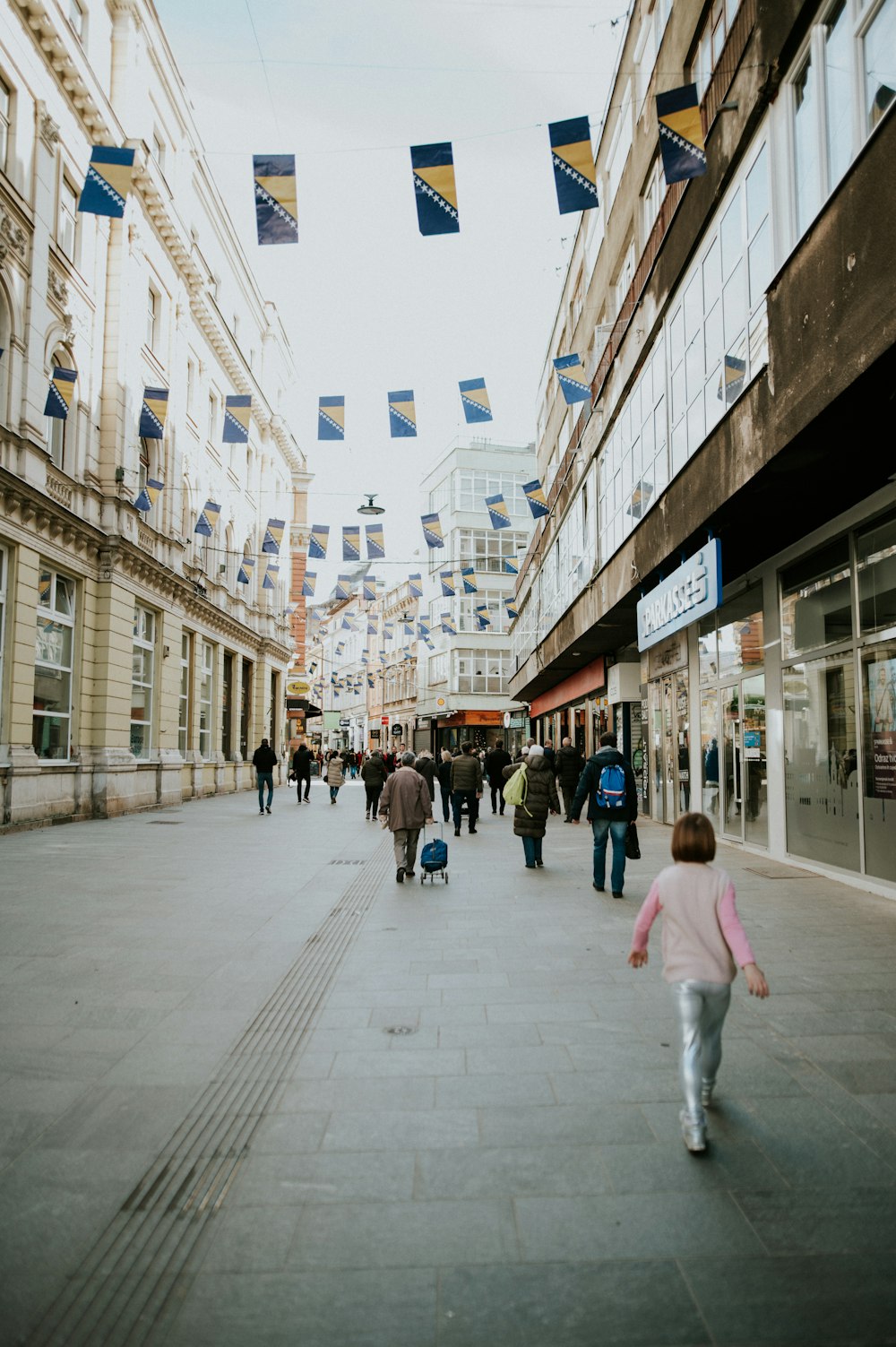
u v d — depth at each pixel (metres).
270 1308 2.57
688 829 3.79
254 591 36.53
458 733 52.09
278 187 7.28
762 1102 3.93
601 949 6.83
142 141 19.91
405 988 5.79
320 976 6.08
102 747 18.73
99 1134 3.68
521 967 6.29
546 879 10.36
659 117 7.11
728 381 8.91
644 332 12.59
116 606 19.23
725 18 9.30
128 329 20.06
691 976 3.63
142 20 20.91
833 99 6.68
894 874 8.18
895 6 5.69
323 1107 3.94
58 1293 2.63
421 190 7.19
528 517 52.12
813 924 7.34
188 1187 3.25
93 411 18.97
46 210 16.27
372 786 18.83
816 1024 4.93
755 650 11.76
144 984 5.87
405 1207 3.10
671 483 10.93
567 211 7.14
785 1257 2.79
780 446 7.37
